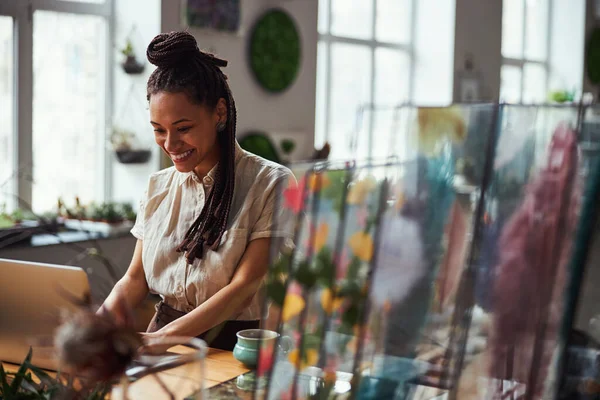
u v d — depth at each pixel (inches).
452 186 40.0
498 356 37.7
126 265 161.8
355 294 41.0
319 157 197.5
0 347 71.8
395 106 42.9
